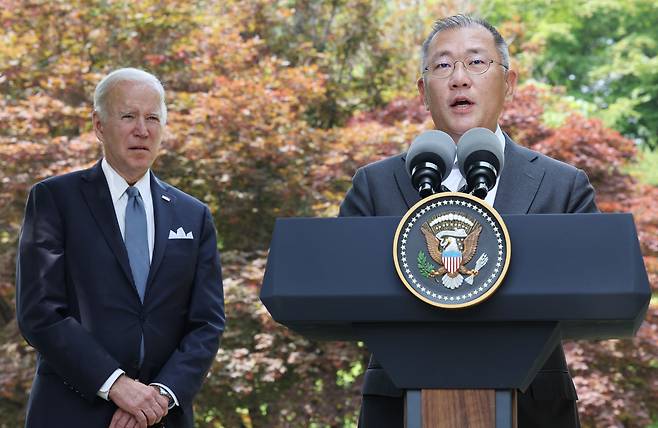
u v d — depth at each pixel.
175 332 4.21
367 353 11.12
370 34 14.10
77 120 12.00
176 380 4.05
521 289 2.25
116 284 4.11
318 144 12.12
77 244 4.14
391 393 3.03
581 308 2.24
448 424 2.31
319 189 11.94
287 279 2.34
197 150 11.47
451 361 2.31
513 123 12.12
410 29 14.15
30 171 11.25
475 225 2.28
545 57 17.59
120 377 3.95
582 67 17.70
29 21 12.73
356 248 2.34
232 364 10.59
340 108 13.99
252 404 11.52
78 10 12.62
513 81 3.48
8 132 11.71
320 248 2.35
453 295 2.25
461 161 2.71
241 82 11.85
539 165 3.27
